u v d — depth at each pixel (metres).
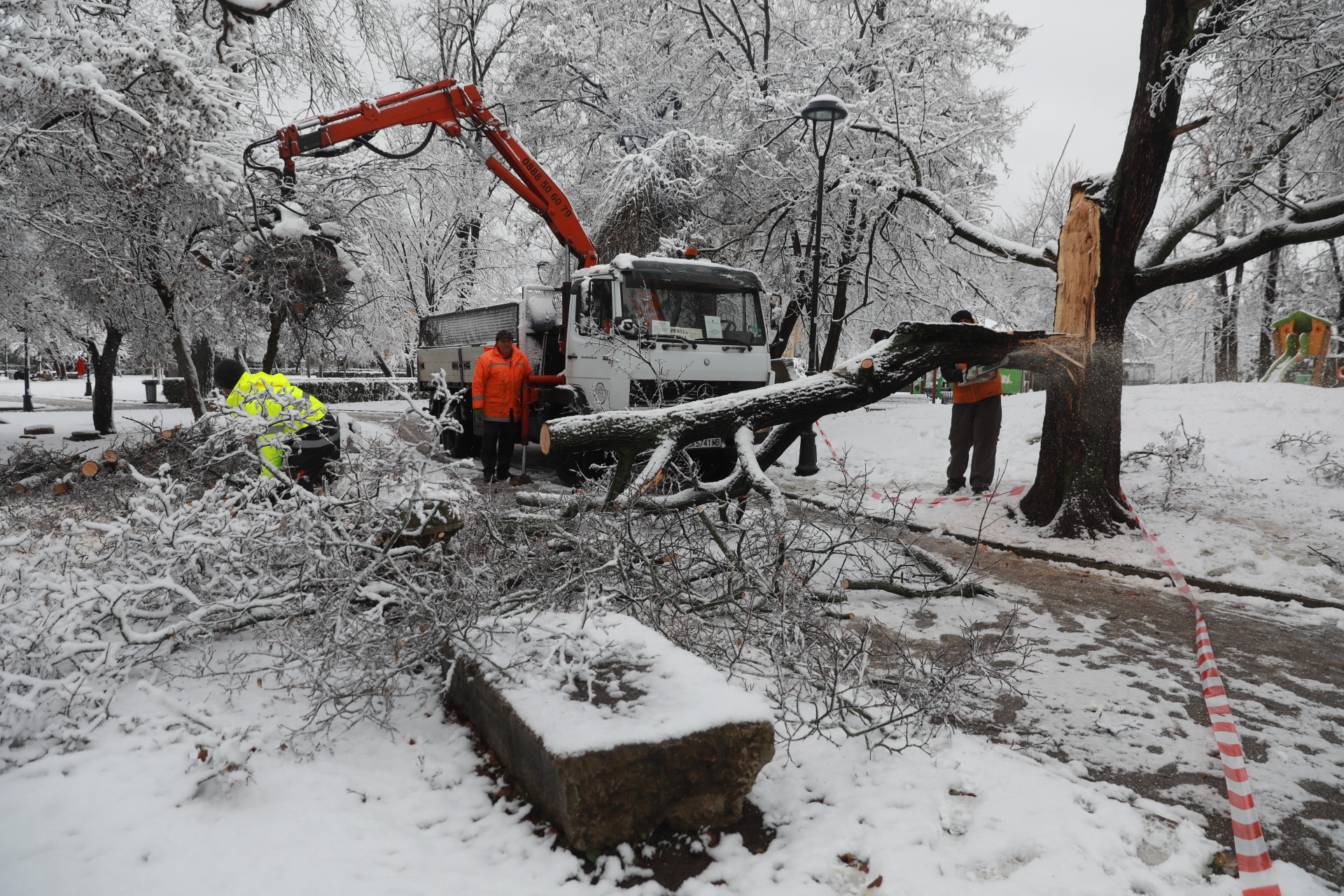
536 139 18.28
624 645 2.86
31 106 6.99
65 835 2.18
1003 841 2.25
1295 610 4.76
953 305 14.41
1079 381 6.39
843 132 12.66
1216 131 6.26
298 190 10.13
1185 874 2.15
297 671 3.22
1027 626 4.38
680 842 2.30
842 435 12.27
